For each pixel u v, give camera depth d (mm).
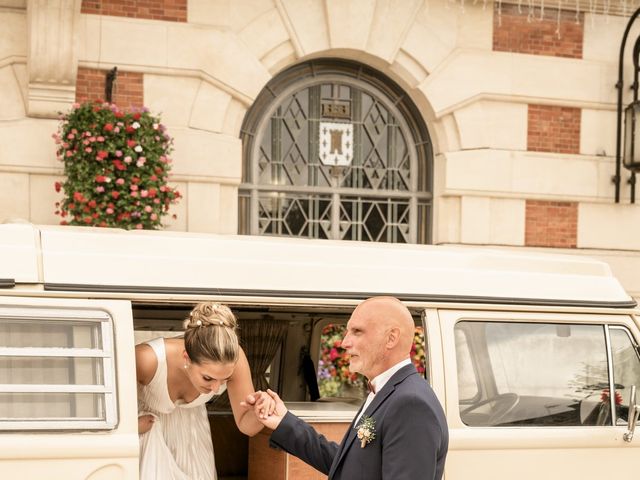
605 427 4031
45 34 7785
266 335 4625
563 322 4074
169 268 3473
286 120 9453
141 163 7582
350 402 4543
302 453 3223
